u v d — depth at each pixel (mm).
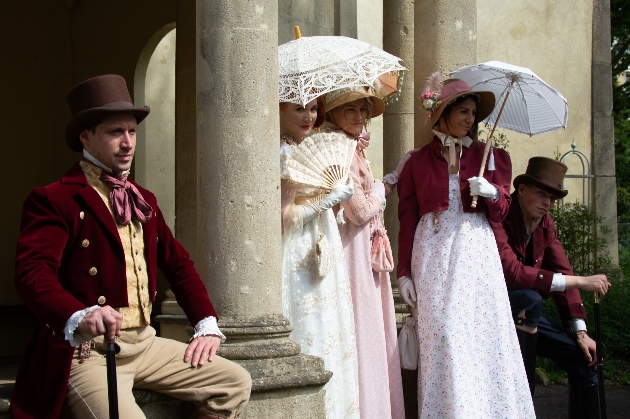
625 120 19391
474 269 4566
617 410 6789
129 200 3104
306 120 4344
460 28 5230
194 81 7211
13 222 9320
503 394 4457
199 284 3336
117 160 3031
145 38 9289
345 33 8109
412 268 4758
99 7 9617
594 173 11281
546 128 5324
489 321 4539
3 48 9281
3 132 9273
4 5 9289
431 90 4637
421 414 4477
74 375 2928
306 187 4250
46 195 2891
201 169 3895
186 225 7207
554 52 11094
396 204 6660
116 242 2990
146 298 3111
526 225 4957
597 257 10734
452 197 4672
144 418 2953
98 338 2980
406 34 6852
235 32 3840
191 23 7223
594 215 10273
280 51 4477
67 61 9711
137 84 9445
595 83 11281
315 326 4168
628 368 8453
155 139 10531
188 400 3246
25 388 2938
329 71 4305
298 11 6918
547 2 11047
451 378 4398
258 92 3859
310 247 4227
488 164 4719
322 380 3842
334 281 4273
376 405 4430
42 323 2904
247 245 3828
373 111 4836
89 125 2996
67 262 2924
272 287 3900
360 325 4484
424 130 5250
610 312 9016
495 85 5273
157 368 3162
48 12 9633
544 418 6438
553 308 8609
